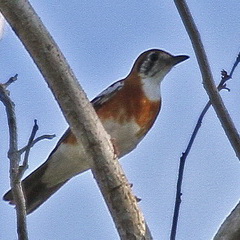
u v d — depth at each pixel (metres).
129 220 9.25
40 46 8.81
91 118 9.12
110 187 9.26
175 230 9.87
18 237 9.37
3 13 8.73
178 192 10.20
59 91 8.98
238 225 9.02
